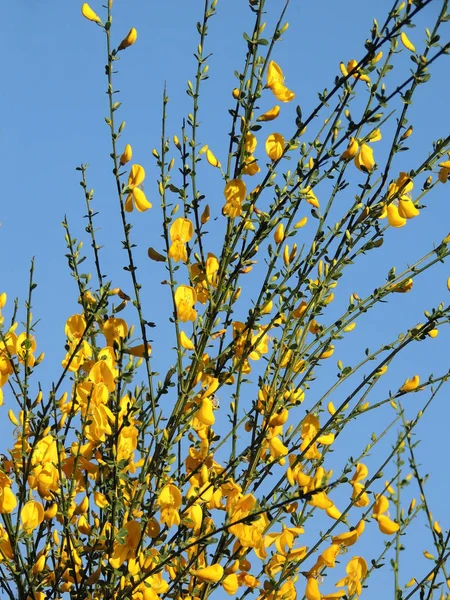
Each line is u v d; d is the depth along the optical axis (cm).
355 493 317
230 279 311
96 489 317
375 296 338
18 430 300
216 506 297
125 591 274
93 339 310
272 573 315
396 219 328
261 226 314
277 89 321
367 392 333
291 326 341
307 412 323
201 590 306
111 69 315
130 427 296
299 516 319
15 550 280
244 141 320
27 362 294
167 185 317
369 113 313
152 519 291
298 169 322
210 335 306
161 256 312
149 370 303
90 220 326
